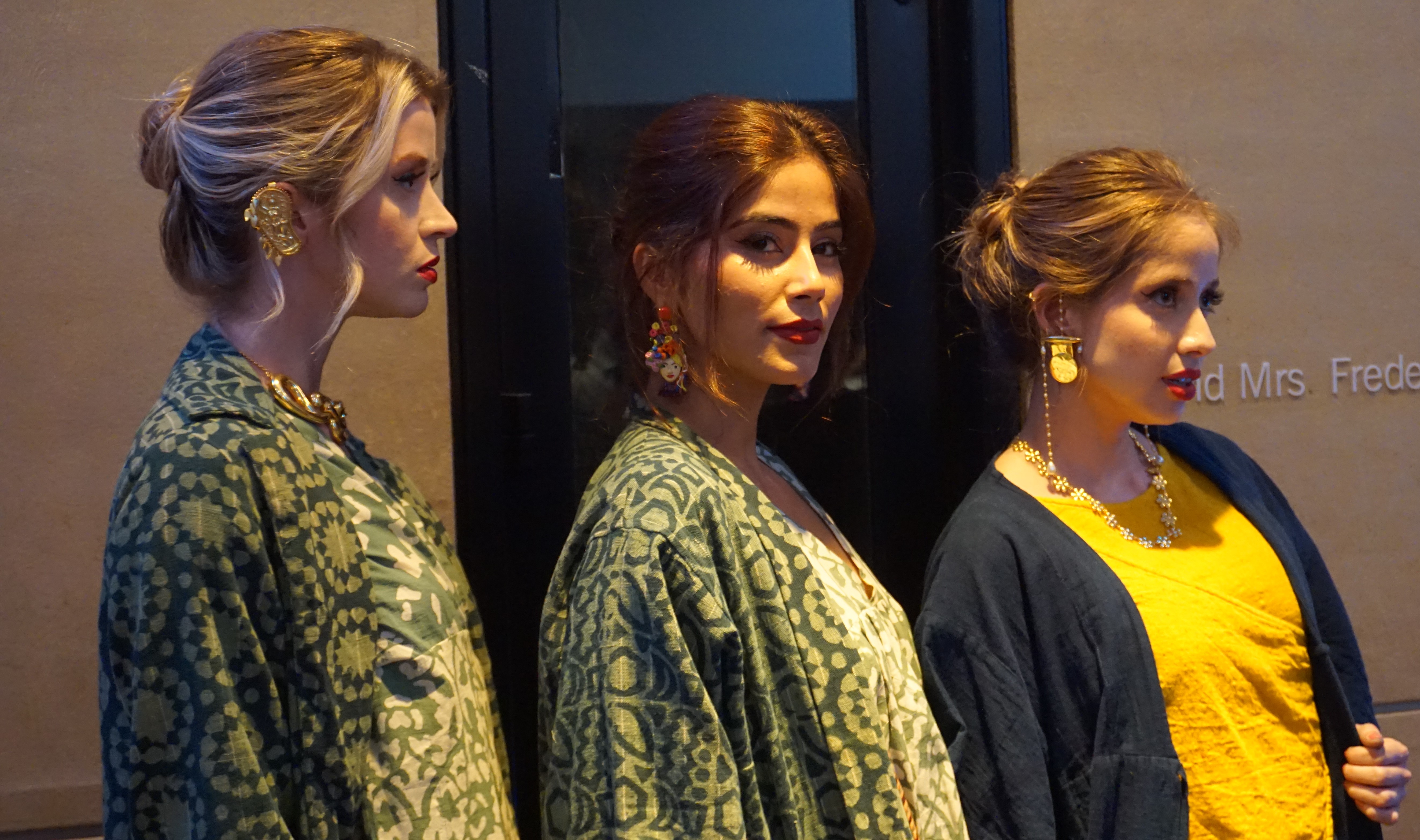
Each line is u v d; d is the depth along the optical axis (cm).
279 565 101
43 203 157
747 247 126
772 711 114
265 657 100
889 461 196
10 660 155
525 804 177
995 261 152
